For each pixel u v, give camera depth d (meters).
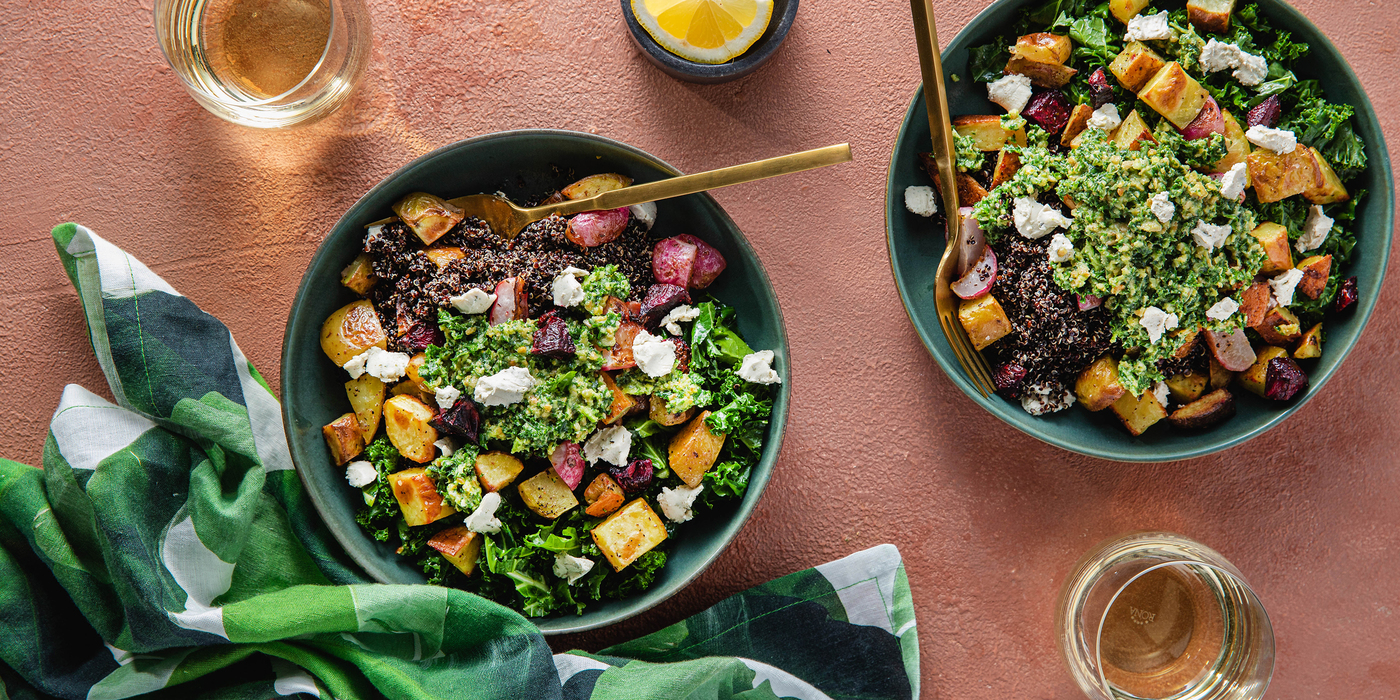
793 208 0.73
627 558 0.66
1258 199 0.68
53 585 0.69
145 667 0.68
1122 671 0.73
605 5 0.73
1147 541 0.72
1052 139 0.69
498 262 0.67
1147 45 0.68
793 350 0.73
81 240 0.68
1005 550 0.74
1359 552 0.74
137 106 0.72
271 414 0.70
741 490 0.68
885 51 0.73
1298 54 0.68
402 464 0.68
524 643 0.67
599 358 0.66
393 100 0.73
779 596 0.71
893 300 0.73
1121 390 0.68
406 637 0.68
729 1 0.69
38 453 0.72
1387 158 0.67
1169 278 0.66
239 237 0.72
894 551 0.71
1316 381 0.68
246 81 0.69
